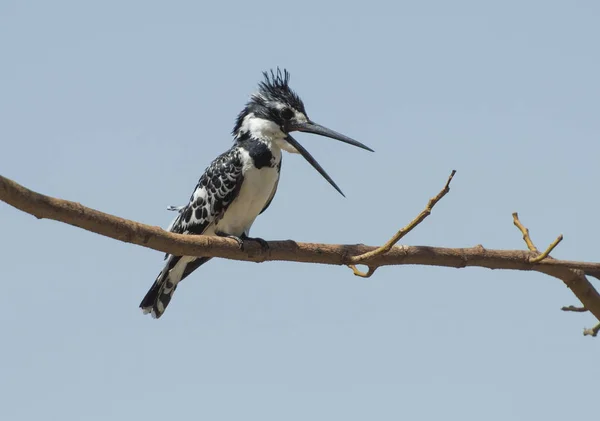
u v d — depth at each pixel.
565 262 10.35
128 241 8.86
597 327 10.73
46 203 7.98
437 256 10.21
